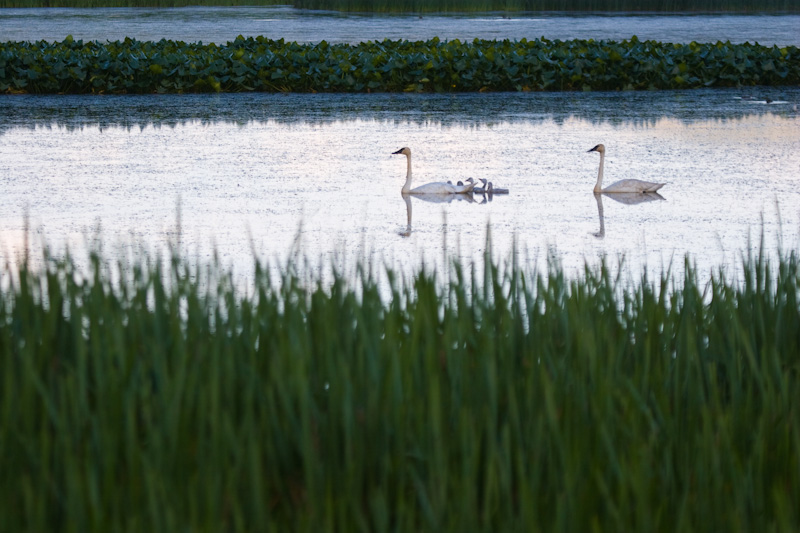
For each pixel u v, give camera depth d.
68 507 5.34
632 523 5.69
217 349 6.95
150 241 16.05
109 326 7.42
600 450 6.16
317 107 34.16
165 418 6.18
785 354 8.29
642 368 7.62
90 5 109.06
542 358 7.46
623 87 39.84
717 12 102.00
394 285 8.48
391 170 22.75
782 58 41.00
